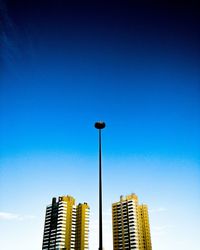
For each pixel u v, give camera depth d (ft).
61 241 424.46
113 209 483.10
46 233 460.55
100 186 45.75
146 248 419.33
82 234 431.43
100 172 47.75
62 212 446.60
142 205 457.68
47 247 442.09
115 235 456.86
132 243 421.18
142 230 434.30
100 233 40.32
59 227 436.35
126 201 463.42
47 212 481.46
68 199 465.88
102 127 54.60
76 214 460.14
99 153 50.52
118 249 440.45
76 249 427.33
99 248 39.19
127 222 444.96
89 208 467.11
